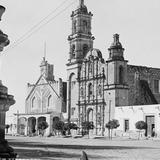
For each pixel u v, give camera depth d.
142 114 70.31
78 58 89.44
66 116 90.62
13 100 7.22
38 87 102.75
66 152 27.77
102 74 81.69
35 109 103.00
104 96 80.62
